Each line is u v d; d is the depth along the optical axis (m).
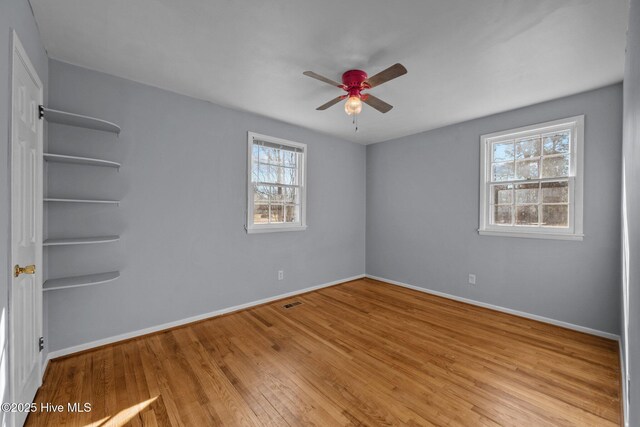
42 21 1.84
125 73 2.52
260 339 2.69
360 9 1.69
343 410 1.74
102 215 2.51
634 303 1.11
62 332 2.33
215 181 3.21
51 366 2.20
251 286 3.58
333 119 3.71
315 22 1.81
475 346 2.55
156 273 2.82
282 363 2.27
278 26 1.86
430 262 4.16
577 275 2.89
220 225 3.27
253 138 3.55
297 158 4.10
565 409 1.74
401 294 4.13
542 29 1.85
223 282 3.31
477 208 3.65
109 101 2.54
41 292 1.96
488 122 3.53
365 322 3.10
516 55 2.17
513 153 3.38
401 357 2.36
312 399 1.84
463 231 3.79
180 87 2.79
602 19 1.74
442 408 1.76
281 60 2.28
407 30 1.88
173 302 2.93
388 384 2.00
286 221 3.98
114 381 2.02
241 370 2.17
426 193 4.20
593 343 2.61
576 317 2.90
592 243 2.80
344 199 4.75
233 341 2.65
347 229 4.81
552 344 2.59
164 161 2.85
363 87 2.29
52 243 2.08
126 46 2.12
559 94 2.87
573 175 2.93
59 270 2.32
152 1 1.65
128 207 2.64
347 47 2.08
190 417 1.68
